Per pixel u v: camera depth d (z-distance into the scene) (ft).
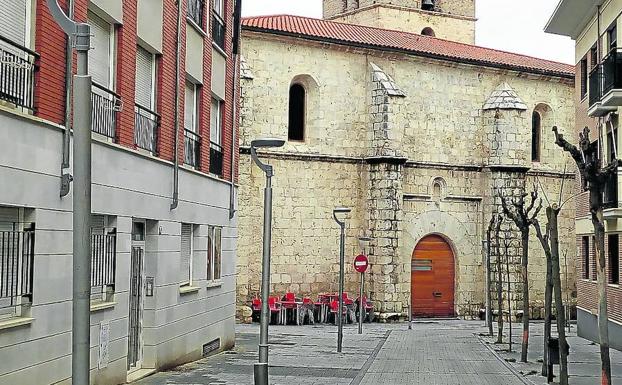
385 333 120.47
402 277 147.95
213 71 84.94
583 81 116.98
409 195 148.77
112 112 55.77
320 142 143.02
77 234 28.53
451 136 153.89
